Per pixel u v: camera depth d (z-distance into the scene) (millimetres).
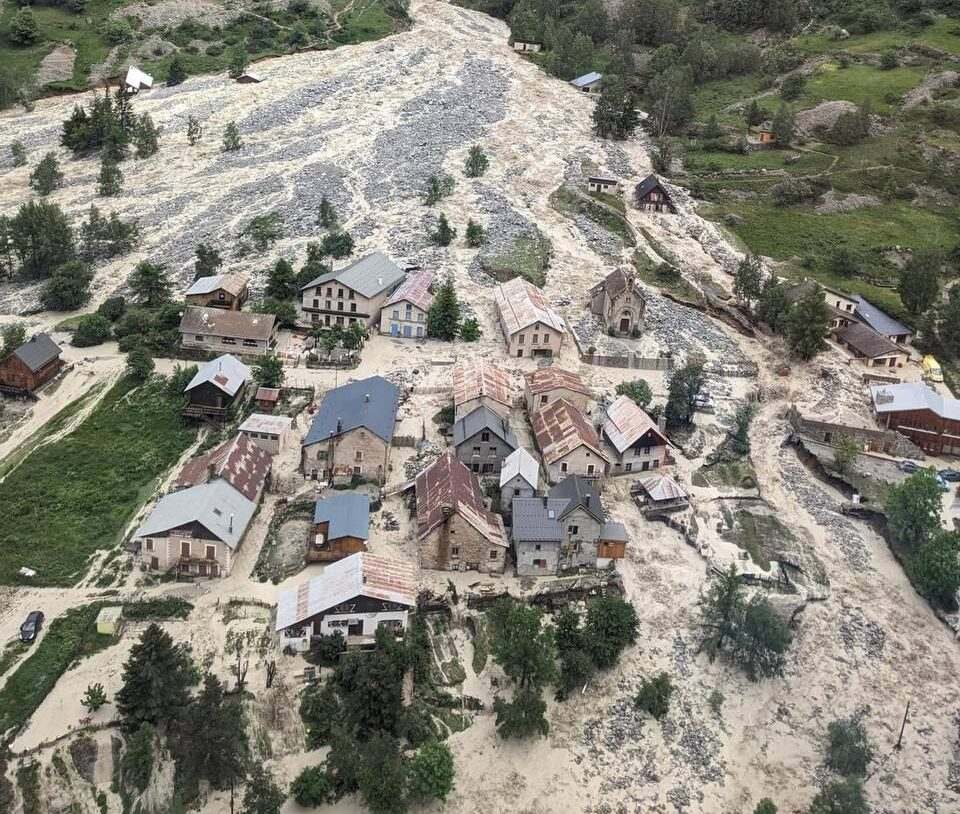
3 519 85625
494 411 96812
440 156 180000
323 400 99125
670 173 185125
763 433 107500
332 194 161500
